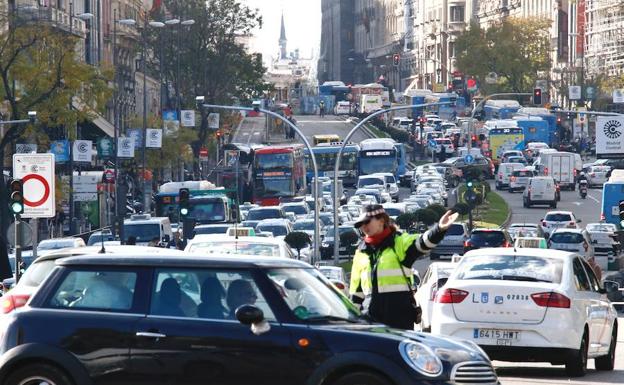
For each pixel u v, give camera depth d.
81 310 32.72
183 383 31.88
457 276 49.03
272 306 31.95
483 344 47.75
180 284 32.50
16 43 157.00
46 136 166.25
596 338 50.56
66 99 160.38
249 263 32.50
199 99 141.62
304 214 187.25
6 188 154.25
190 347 31.84
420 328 63.75
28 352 32.44
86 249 48.78
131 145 191.12
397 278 37.31
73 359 32.34
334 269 81.88
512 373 49.84
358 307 35.94
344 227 158.75
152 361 31.98
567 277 48.44
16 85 164.12
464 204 199.75
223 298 32.19
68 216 184.62
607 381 47.41
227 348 31.62
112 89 165.88
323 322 31.98
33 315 32.75
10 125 159.75
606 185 174.62
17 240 71.25
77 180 173.62
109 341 32.25
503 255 49.59
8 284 72.69
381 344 31.22
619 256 129.12
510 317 47.62
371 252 37.72
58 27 196.50
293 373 31.33
